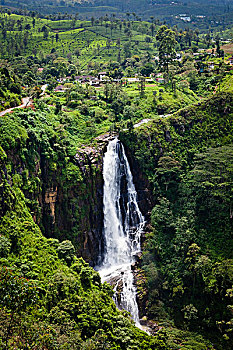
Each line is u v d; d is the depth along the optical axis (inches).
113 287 3617.1
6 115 3668.8
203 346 3088.1
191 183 4291.3
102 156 4276.6
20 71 7775.6
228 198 3880.4
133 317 3570.4
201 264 3442.4
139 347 2664.9
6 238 2778.1
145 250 4060.0
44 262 2876.5
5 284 1921.8
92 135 4527.6
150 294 3659.0
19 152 3336.6
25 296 2066.9
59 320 2476.6
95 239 4057.6
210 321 3289.9
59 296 2679.6
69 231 3794.3
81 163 3978.8
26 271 2659.9
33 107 4372.5
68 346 2240.4
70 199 3818.9
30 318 2245.3
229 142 4635.8
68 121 4584.2
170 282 3678.6
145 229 4247.0
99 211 4153.5
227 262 3388.3
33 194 3390.7
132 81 6904.5
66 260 3080.7
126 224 4414.4
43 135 3794.3
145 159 4515.3
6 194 2967.5
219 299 3319.4
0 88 4441.4
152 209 4284.0
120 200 4453.7
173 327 3400.6
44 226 3604.8
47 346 1988.2
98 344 2429.9
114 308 3014.3
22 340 1831.9
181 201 4227.4
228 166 4028.1
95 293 2920.8
